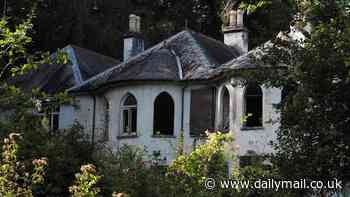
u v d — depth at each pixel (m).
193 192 13.14
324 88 14.25
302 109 14.34
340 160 14.05
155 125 30.67
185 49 32.31
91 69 37.81
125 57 37.78
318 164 14.09
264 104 27.64
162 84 30.72
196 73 30.31
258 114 28.17
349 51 14.11
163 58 31.75
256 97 28.28
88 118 33.38
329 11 15.22
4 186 10.45
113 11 49.66
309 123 14.26
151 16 51.31
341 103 14.18
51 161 11.88
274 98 27.50
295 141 14.49
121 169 12.43
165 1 52.59
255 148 27.53
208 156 15.08
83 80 36.22
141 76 30.80
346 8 15.09
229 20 36.41
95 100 33.44
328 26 14.47
